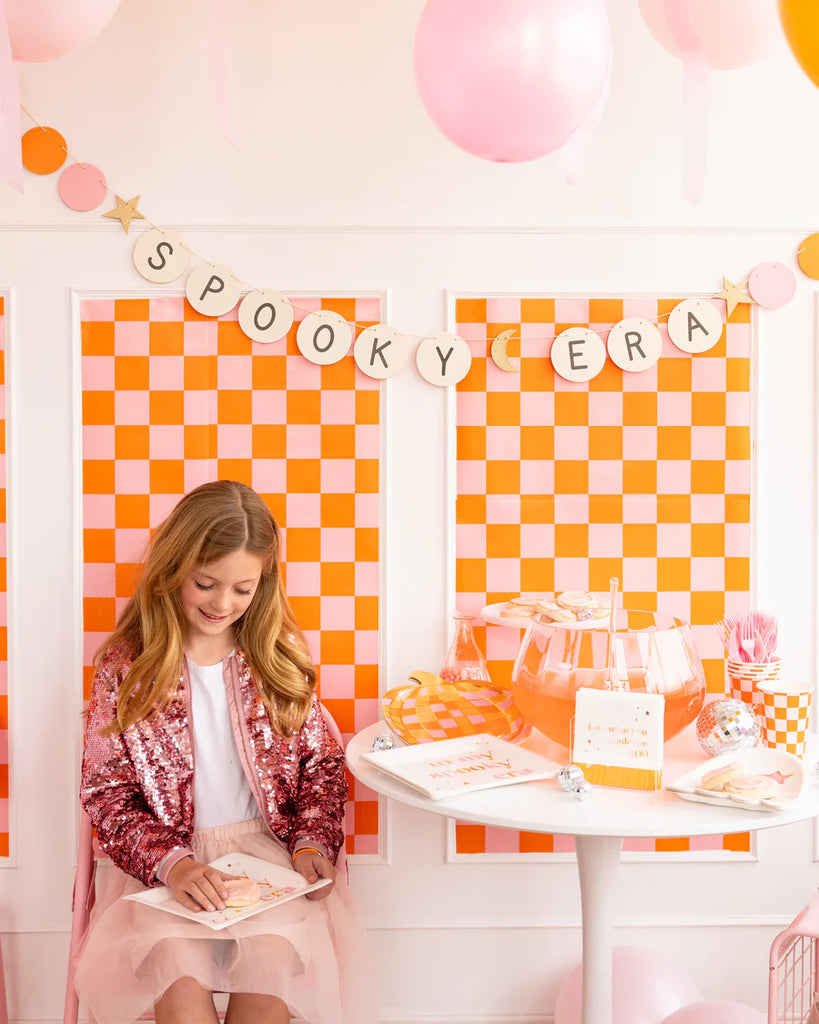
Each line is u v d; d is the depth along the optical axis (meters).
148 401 1.93
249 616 1.75
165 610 1.69
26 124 1.90
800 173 1.97
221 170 1.92
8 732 1.94
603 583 1.98
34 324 1.92
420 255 1.94
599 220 1.96
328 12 1.92
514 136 1.30
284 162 1.93
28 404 1.92
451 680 1.86
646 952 1.84
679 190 1.96
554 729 1.58
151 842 1.54
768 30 1.43
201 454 1.94
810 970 1.99
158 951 1.39
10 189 1.91
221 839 1.67
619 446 1.97
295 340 1.94
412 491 1.96
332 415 1.95
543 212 1.95
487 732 1.73
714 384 1.97
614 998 1.73
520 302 1.95
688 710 1.57
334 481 1.95
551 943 2.00
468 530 1.97
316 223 1.93
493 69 1.22
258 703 1.72
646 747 1.47
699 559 1.99
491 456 1.96
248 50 1.92
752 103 1.96
